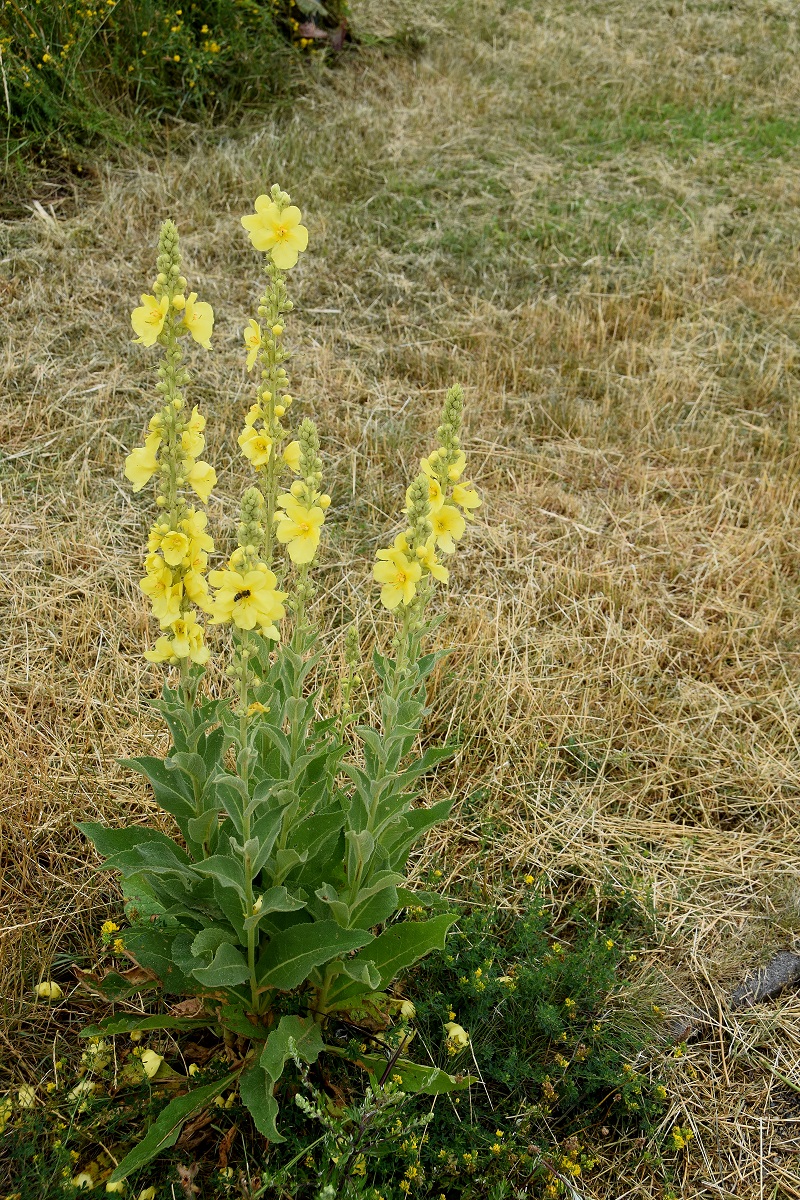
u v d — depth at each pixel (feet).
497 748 4.12
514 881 3.73
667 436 5.99
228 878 2.56
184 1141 2.85
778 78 10.32
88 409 5.37
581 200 8.04
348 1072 3.05
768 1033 3.41
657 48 10.78
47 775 3.72
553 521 5.36
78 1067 2.98
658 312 7.12
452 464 2.72
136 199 6.88
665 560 5.21
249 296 6.47
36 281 6.07
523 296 7.04
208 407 5.58
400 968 2.98
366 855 2.71
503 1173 2.86
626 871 3.82
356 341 6.33
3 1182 2.64
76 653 4.20
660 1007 3.42
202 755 2.83
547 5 11.55
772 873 3.86
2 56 6.64
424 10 10.66
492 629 4.59
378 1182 2.82
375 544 4.97
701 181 8.56
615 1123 3.18
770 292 7.20
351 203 7.52
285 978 2.73
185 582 2.50
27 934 3.26
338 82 8.91
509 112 9.12
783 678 4.57
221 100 8.08
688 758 4.26
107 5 7.36
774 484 5.58
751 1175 3.09
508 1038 3.20
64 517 4.82
